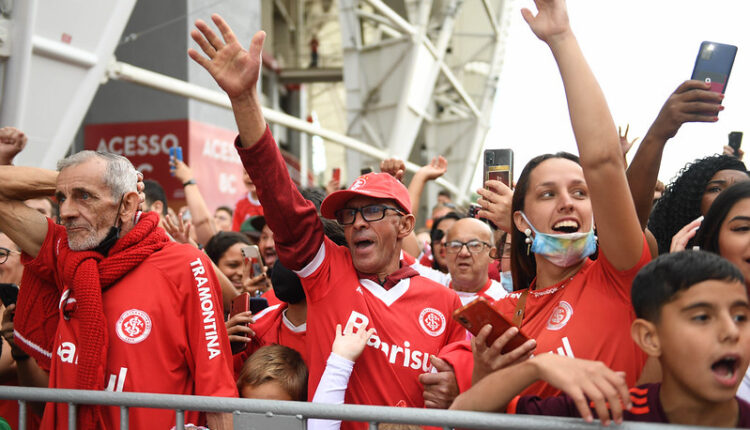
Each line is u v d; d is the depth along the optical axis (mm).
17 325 2623
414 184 4074
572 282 2174
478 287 4145
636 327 1662
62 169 2457
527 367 1635
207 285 2477
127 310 2369
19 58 5184
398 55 17812
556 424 1634
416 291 2465
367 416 1832
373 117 18141
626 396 1499
